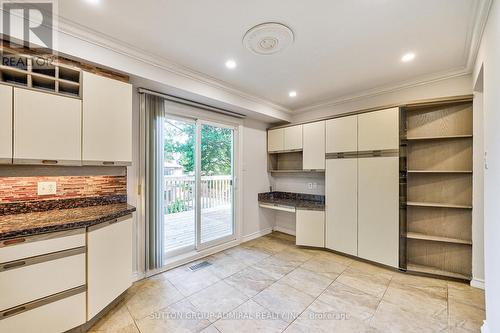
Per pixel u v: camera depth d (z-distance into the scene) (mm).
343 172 3203
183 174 3270
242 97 3348
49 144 1725
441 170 2596
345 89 3191
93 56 1928
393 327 1776
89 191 2215
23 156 1618
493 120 1488
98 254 1796
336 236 3264
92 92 1952
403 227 2689
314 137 3574
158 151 2672
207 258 3174
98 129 1981
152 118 2617
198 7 1604
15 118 1591
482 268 2338
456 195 2604
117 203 2367
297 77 2805
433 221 2729
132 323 1818
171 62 2408
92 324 1794
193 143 3240
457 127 2594
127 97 2191
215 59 2357
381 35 1929
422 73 2672
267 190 4383
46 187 1987
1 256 1379
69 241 1626
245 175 3945
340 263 2986
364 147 2994
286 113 4195
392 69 2574
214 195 3516
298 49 2156
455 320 1852
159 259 2660
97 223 1759
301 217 3523
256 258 3166
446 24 1769
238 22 1775
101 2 1546
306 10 1631
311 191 4000
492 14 1472
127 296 2203
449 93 2629
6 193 1812
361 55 2268
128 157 2199
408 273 2666
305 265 2924
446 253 2648
